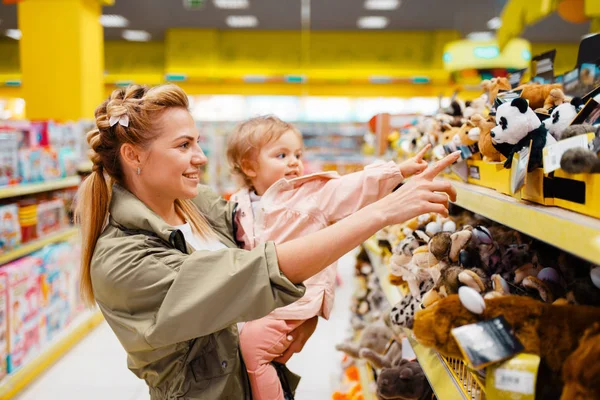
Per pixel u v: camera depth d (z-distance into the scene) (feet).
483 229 4.11
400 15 35.12
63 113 18.69
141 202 4.11
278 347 4.89
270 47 40.88
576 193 2.81
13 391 9.82
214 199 5.41
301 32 40.73
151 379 4.10
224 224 5.26
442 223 5.27
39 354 10.93
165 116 4.03
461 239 4.01
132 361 4.09
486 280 3.69
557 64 42.06
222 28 39.65
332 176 4.97
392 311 5.13
